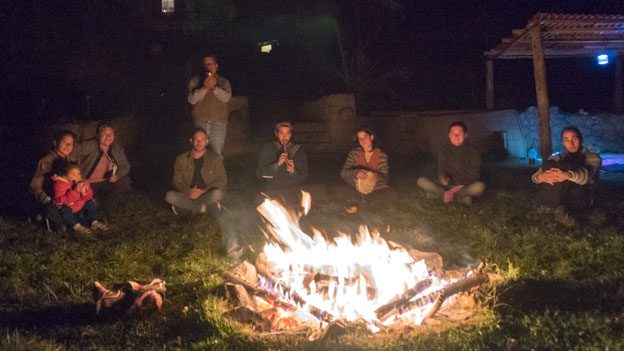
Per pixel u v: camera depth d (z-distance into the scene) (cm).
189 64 1841
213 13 1952
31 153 1123
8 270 658
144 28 1844
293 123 1373
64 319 549
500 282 594
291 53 2136
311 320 524
